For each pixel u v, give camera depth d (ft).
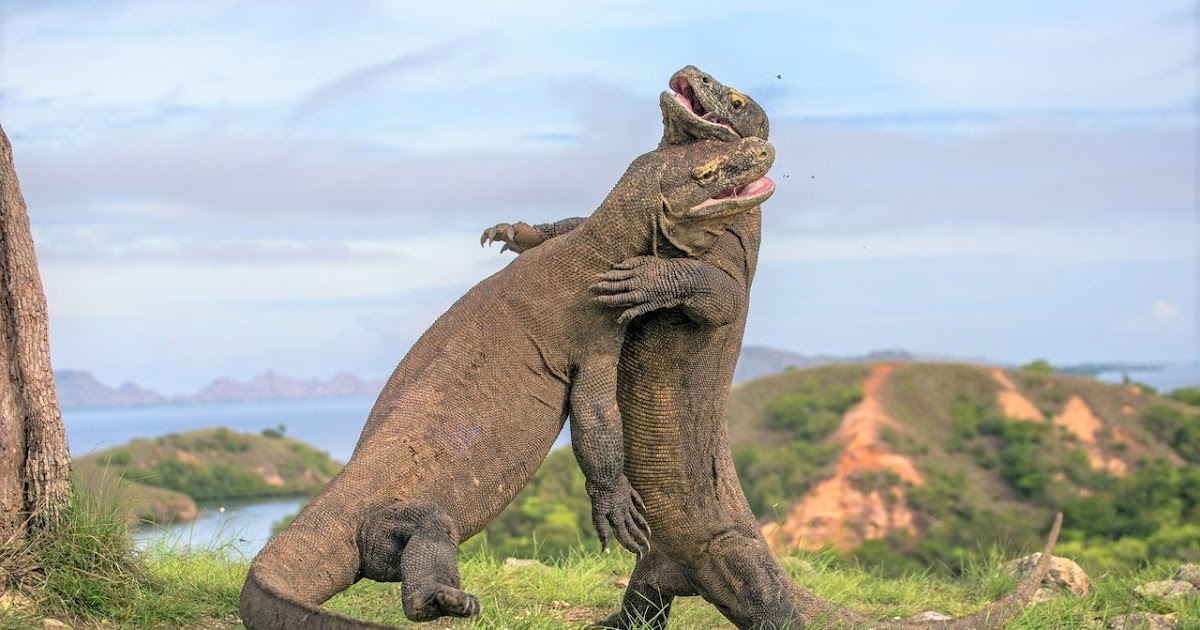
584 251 22.98
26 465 23.93
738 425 205.98
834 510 172.65
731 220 24.41
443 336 22.67
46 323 24.45
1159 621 29.48
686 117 23.47
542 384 22.75
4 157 24.09
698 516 26.09
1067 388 211.41
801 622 25.75
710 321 23.61
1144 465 190.39
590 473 23.15
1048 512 171.53
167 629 24.02
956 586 37.24
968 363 223.10
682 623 29.76
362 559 20.27
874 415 198.49
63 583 23.31
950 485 181.98
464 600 18.35
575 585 33.30
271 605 18.51
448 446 21.54
